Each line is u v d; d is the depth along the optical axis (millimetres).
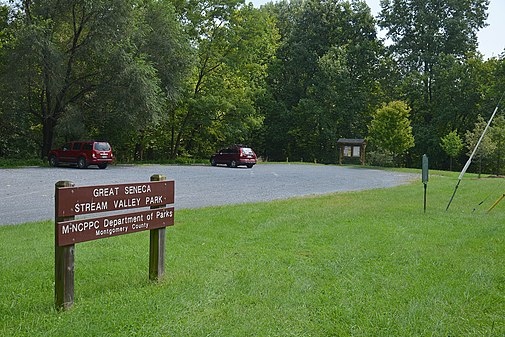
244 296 4707
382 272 5645
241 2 41812
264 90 46094
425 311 4230
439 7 52656
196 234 8125
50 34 28438
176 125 44125
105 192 4621
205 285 5078
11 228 8555
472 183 21250
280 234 8062
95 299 4613
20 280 5371
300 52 52969
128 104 29891
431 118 53000
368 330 3830
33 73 28250
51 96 31172
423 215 10484
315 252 6719
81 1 28969
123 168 27906
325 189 17766
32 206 11742
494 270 5652
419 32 53219
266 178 23000
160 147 46656
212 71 43438
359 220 9594
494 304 4504
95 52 29703
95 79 31609
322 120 50969
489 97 46562
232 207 11617
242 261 6223
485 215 10711
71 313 4176
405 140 39938
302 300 4562
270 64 54812
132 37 31844
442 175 30391
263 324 3953
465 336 3748
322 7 54250
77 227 4348
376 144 41875
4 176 20156
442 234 8117
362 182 22016
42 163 29125
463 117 50562
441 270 5730
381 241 7453
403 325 3898
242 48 42000
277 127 54281
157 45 33562
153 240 5340
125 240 7641
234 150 34031
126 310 4258
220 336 3707
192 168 30125
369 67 54719
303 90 55219
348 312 4215
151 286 5082
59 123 30156
